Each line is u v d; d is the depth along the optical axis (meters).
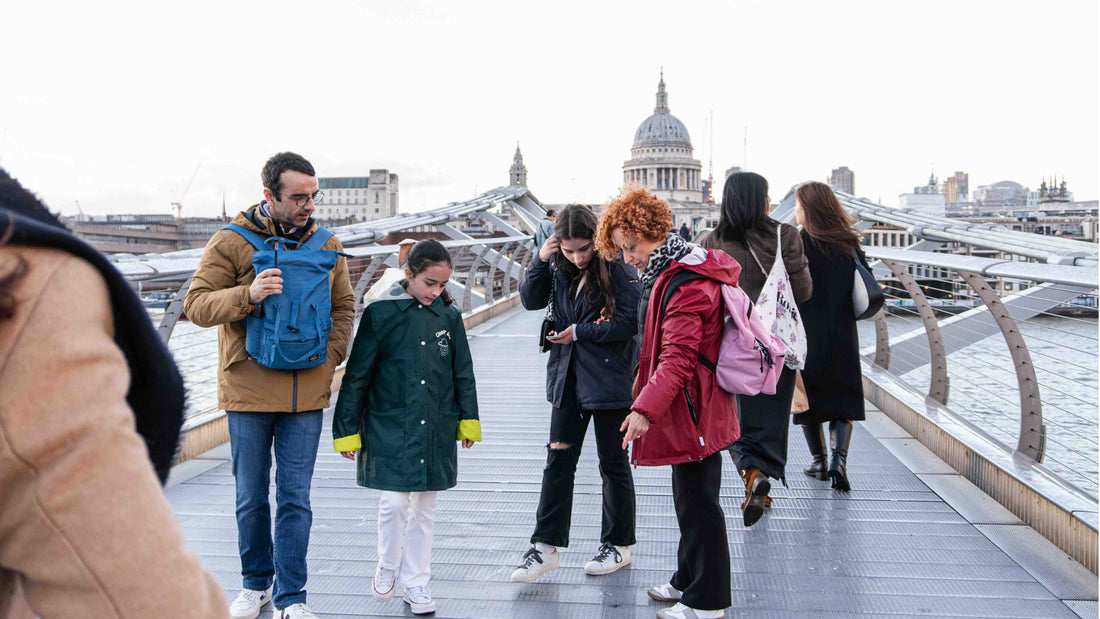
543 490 3.38
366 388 3.11
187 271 4.09
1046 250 9.24
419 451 3.06
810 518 4.07
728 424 2.82
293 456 2.96
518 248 16.11
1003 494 4.18
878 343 7.01
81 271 0.79
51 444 0.74
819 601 3.13
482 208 21.11
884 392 6.23
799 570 3.43
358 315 7.43
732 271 2.84
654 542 3.80
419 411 3.07
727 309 2.78
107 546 0.75
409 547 3.12
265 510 3.03
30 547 0.76
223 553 3.66
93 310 0.79
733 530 3.93
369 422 3.12
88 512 0.74
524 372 8.42
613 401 3.28
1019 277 3.86
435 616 3.04
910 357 7.24
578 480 4.88
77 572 0.75
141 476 0.78
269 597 3.14
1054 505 3.67
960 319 6.93
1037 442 4.34
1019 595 3.16
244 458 2.96
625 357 3.34
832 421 4.48
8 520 0.76
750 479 3.59
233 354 2.92
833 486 4.50
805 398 4.33
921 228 12.32
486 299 13.84
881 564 3.48
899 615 2.99
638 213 2.77
